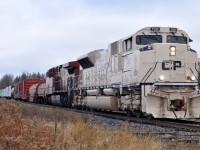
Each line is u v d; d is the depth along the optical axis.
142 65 17.56
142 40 18.81
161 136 10.81
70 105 31.73
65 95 33.81
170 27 19.05
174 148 8.76
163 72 17.31
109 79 22.53
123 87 20.11
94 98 24.72
